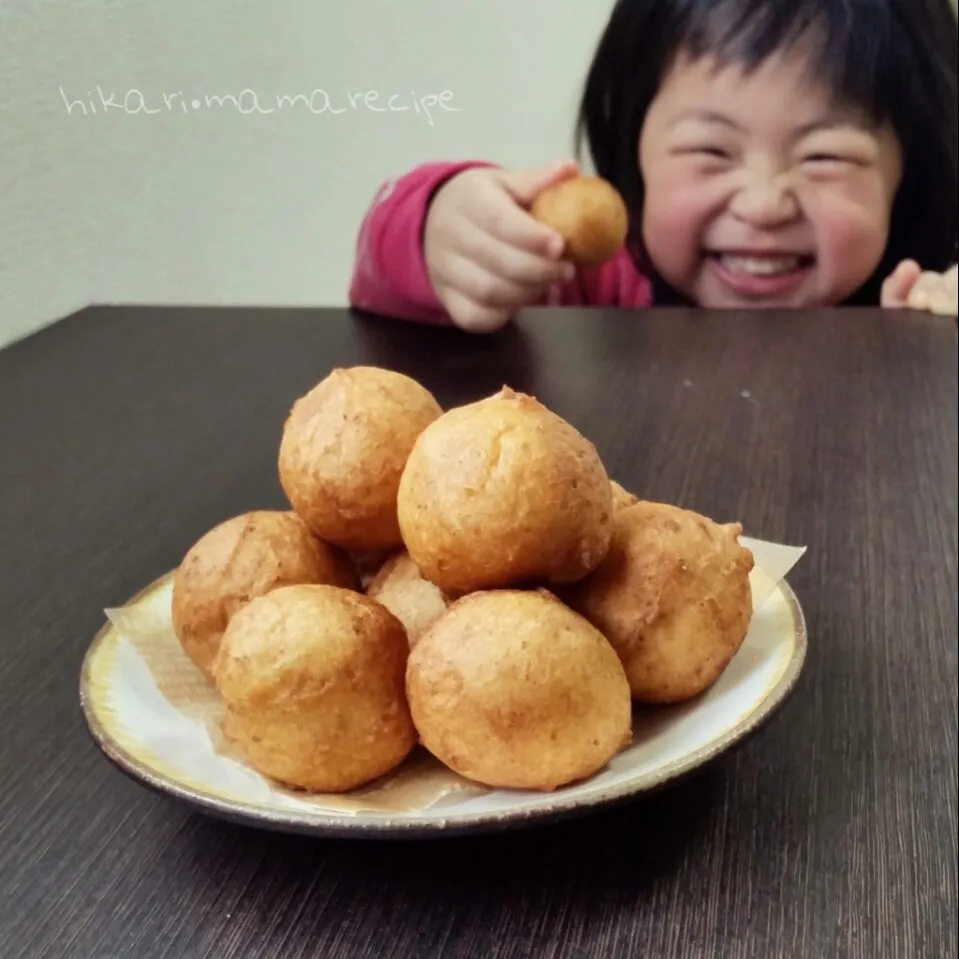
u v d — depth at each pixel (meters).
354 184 0.37
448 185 0.41
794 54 0.48
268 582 0.16
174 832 0.15
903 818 0.15
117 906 0.14
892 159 0.52
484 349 0.38
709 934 0.13
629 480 0.27
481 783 0.14
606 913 0.14
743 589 0.16
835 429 0.30
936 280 0.44
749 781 0.16
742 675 0.16
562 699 0.14
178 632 0.17
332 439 0.17
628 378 0.35
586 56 0.46
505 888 0.14
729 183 0.51
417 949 0.13
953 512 0.25
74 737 0.17
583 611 0.16
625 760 0.15
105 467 0.28
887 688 0.19
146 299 0.30
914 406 0.32
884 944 0.13
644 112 0.50
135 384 0.34
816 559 0.23
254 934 0.13
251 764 0.15
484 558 0.15
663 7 0.48
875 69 0.48
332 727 0.14
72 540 0.24
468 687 0.14
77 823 0.15
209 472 0.28
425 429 0.16
